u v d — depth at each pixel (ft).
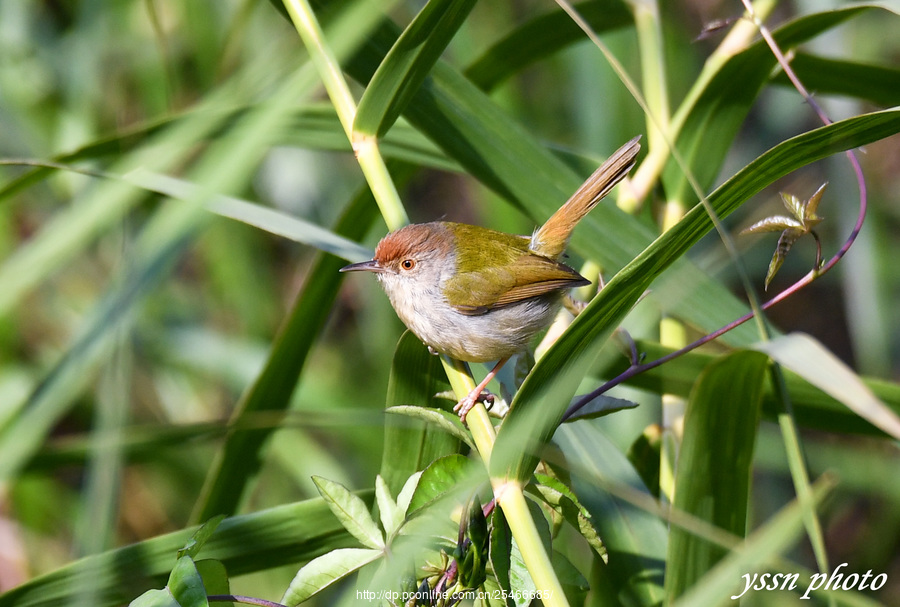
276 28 12.38
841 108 12.37
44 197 12.44
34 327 12.41
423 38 11.69
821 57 12.01
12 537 12.34
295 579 11.59
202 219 11.81
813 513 11.71
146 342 12.44
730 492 11.77
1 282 11.63
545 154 11.91
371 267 11.94
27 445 11.60
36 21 12.35
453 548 11.62
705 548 11.76
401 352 11.79
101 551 11.57
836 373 11.51
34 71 12.34
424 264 11.91
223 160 11.69
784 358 11.54
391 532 11.60
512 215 12.44
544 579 11.58
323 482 11.61
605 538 11.84
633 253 11.93
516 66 12.10
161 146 11.84
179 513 12.43
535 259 11.92
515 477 11.60
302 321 11.94
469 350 11.91
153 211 11.93
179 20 12.37
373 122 11.75
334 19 11.88
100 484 11.58
